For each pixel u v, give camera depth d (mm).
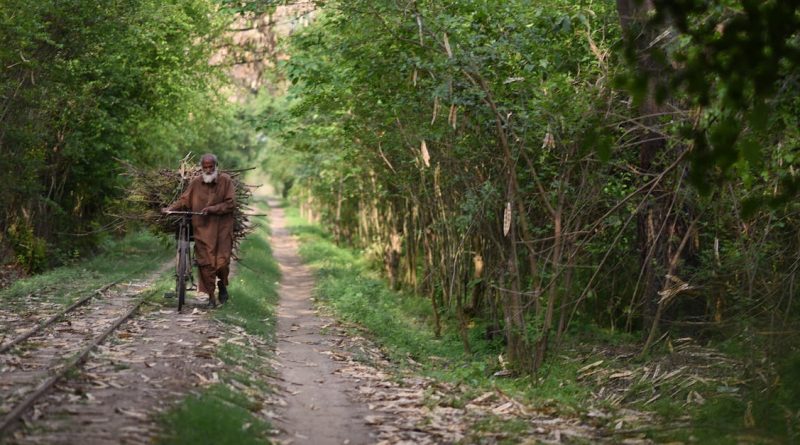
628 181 13227
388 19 11945
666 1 6387
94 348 9672
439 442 7527
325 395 9234
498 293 13984
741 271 10641
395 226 24094
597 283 13578
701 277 11594
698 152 6570
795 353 9328
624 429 8367
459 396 9453
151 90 25531
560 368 11484
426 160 11227
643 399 9922
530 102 10984
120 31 20094
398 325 15484
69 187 24875
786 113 8008
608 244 13734
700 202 11352
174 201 14141
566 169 10977
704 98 6410
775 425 8375
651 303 12641
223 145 47156
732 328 11164
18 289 15586
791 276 9562
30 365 8836
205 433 6715
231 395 8125
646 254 12695
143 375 8516
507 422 8227
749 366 9695
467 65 10695
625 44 6895
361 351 12328
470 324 16406
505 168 11836
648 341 11680
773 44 6184
